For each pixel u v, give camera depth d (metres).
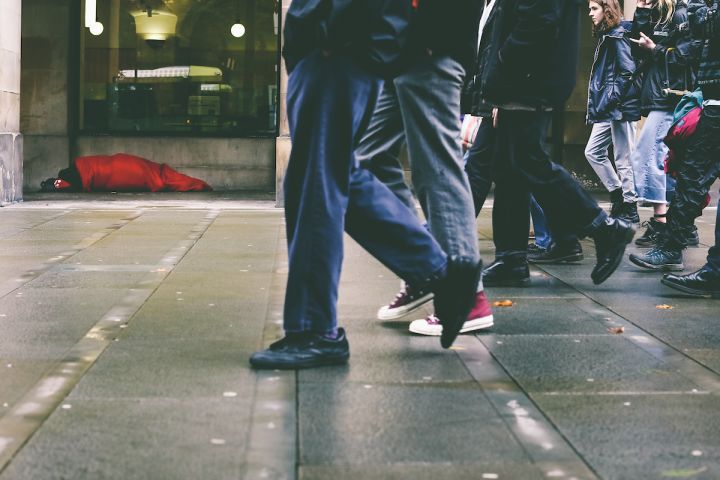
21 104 14.61
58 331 4.43
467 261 3.83
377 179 4.09
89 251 7.20
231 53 14.90
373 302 5.18
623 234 5.41
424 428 3.04
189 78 14.88
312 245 3.72
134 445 2.86
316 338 3.79
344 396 3.38
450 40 4.13
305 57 3.71
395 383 3.56
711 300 5.36
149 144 14.84
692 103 6.24
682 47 7.73
